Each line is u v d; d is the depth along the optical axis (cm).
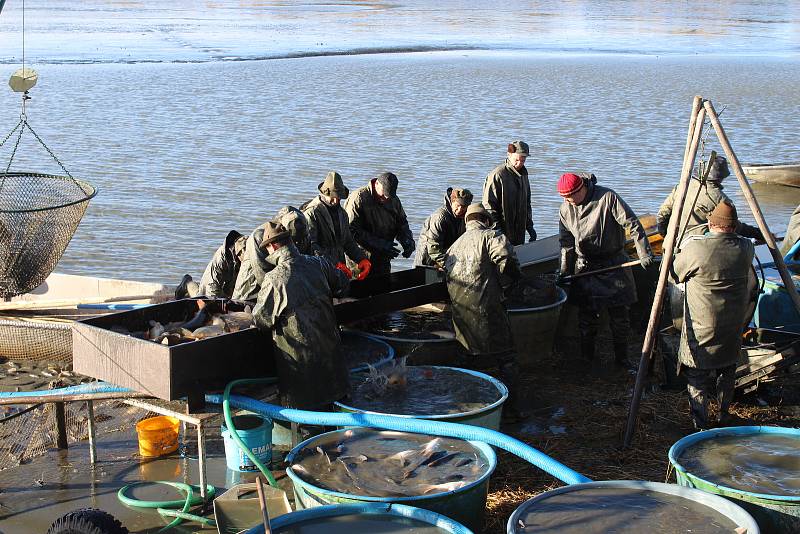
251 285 773
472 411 654
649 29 8031
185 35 6525
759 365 782
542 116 3080
